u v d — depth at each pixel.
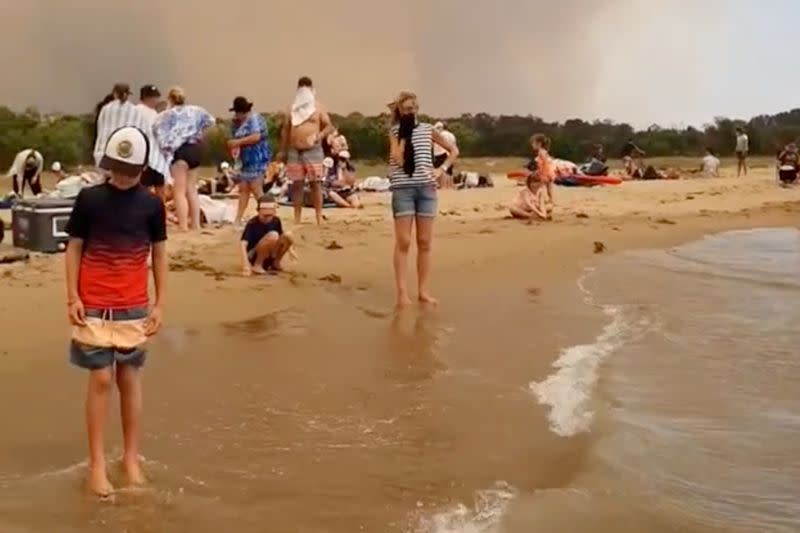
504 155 42.00
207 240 10.11
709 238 13.38
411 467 4.01
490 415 4.70
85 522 3.45
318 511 3.54
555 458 4.10
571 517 3.45
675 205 18.44
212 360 5.70
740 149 30.84
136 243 3.88
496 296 8.17
